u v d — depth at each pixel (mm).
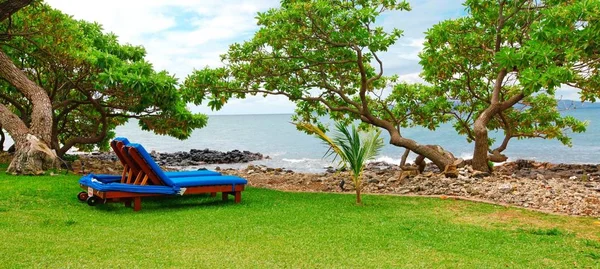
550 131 19609
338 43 14312
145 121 18906
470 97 18578
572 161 28625
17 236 6055
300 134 62719
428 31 15117
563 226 7859
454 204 9898
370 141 9844
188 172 10797
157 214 8203
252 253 5652
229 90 15438
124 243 5965
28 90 13781
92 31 19125
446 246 6293
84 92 17109
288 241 6332
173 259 5293
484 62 16188
